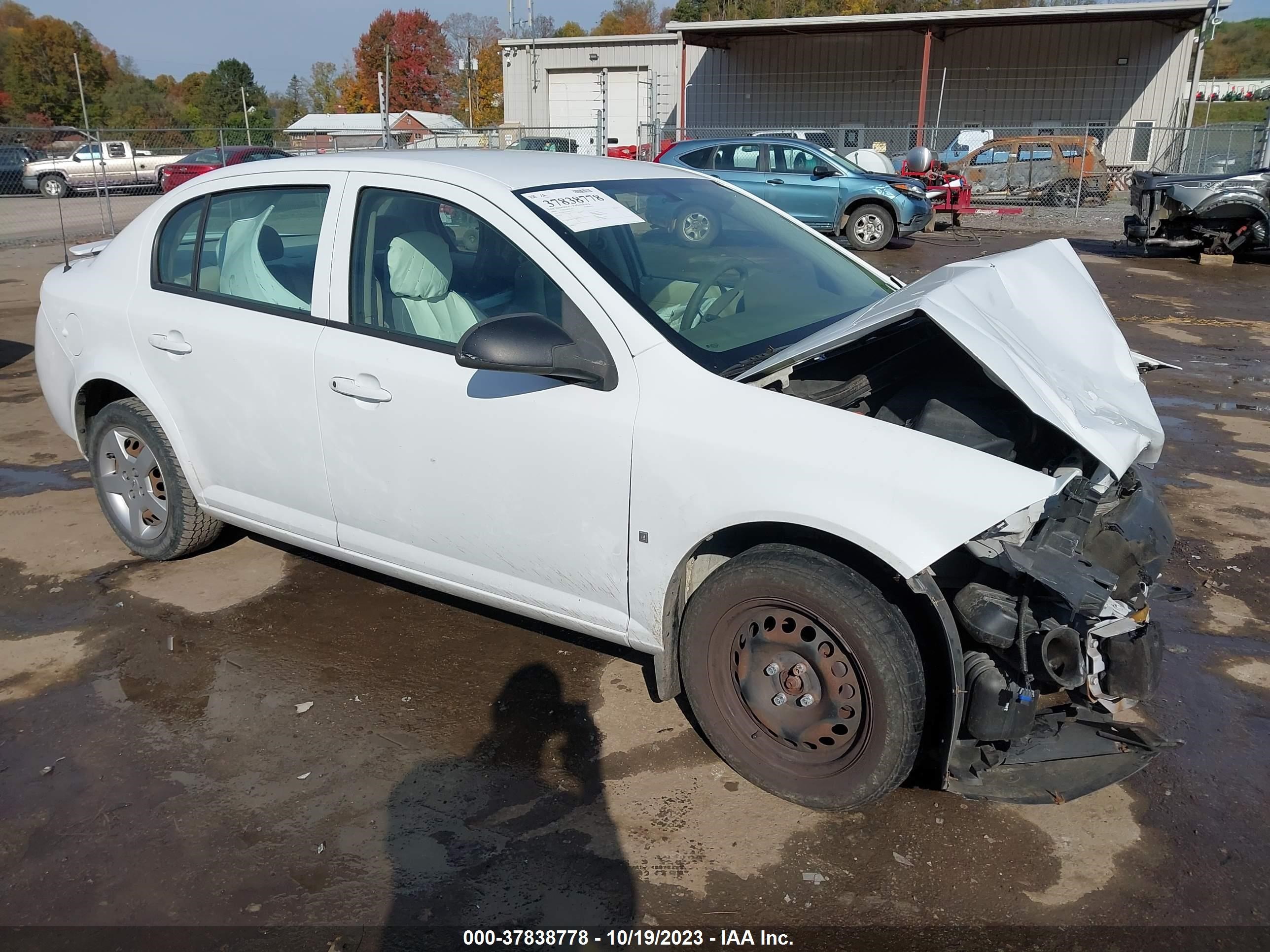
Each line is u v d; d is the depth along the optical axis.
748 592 2.78
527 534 3.10
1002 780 2.71
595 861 2.67
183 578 4.32
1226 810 2.87
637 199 3.54
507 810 2.87
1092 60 29.00
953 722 2.56
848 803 2.75
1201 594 4.21
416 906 2.51
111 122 77.19
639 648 3.07
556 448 2.96
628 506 2.88
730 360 2.94
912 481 2.51
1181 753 3.14
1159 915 2.48
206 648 3.75
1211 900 2.53
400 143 25.98
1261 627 3.93
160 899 2.54
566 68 35.19
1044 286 3.21
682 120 29.52
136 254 4.10
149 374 3.98
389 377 3.25
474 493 3.16
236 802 2.90
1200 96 45.50
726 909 2.51
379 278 3.36
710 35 30.31
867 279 3.89
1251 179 13.95
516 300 3.09
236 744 3.17
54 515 5.03
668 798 2.93
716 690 2.94
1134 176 15.38
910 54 30.58
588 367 2.85
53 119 75.62
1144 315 10.72
